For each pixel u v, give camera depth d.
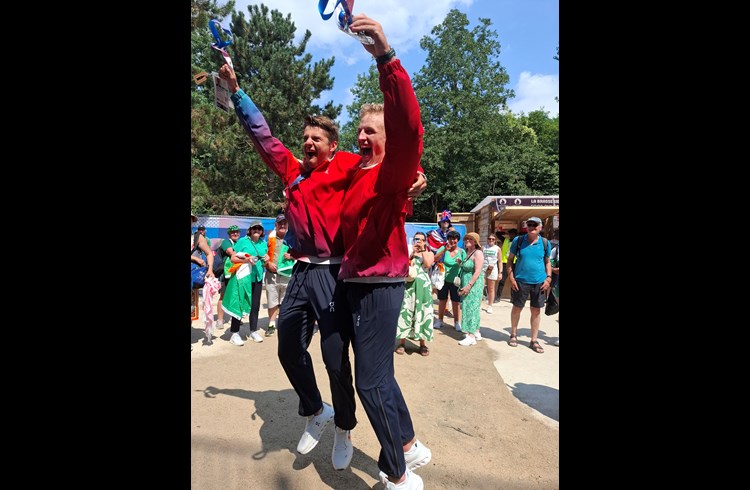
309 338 2.53
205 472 2.50
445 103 27.03
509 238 9.74
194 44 17.97
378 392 1.97
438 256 6.66
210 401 3.54
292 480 2.44
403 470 2.03
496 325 6.85
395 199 1.90
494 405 3.57
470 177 25.05
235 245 5.54
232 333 5.40
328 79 19.45
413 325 4.95
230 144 16.11
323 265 2.31
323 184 2.26
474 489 2.40
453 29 28.09
